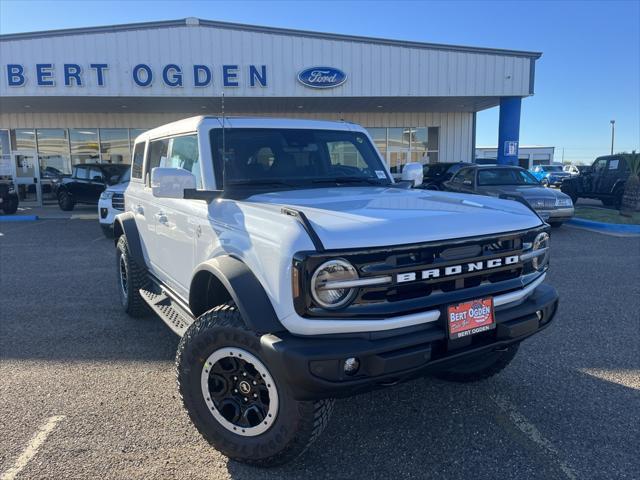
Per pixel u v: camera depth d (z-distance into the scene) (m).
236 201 3.21
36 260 9.07
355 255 2.41
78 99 17.50
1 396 3.77
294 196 3.36
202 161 3.60
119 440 3.17
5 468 2.89
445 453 3.01
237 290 2.60
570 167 44.09
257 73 16.81
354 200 3.20
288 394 2.57
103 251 9.98
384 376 2.46
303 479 2.78
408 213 2.82
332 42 17.03
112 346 4.76
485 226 2.85
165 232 4.13
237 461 2.92
